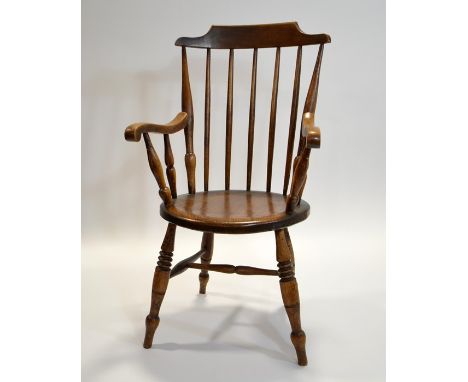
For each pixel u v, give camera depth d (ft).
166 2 5.89
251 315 4.89
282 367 3.92
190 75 6.04
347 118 6.06
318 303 5.03
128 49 5.98
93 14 5.93
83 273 5.73
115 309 4.93
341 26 5.84
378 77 5.94
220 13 5.88
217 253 6.22
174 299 5.24
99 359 4.01
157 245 6.42
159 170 3.98
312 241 6.33
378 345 4.25
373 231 6.31
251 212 3.87
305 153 3.59
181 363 3.97
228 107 4.90
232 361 4.02
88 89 6.08
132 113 6.13
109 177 6.29
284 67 5.96
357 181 6.22
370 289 5.33
